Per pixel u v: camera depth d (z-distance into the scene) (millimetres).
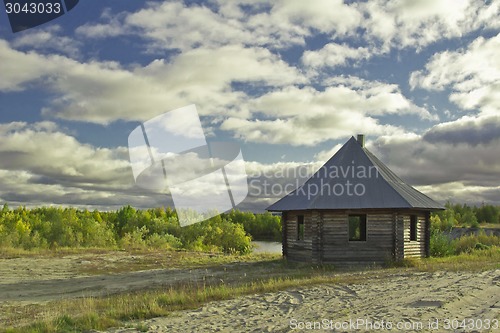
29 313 14438
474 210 117250
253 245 58188
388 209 24938
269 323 11562
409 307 12930
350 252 24953
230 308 13852
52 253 32719
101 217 71562
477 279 18047
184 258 30656
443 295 14414
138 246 40688
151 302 14414
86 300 15695
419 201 26078
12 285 20875
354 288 16750
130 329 11430
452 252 31344
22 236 52656
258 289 16906
